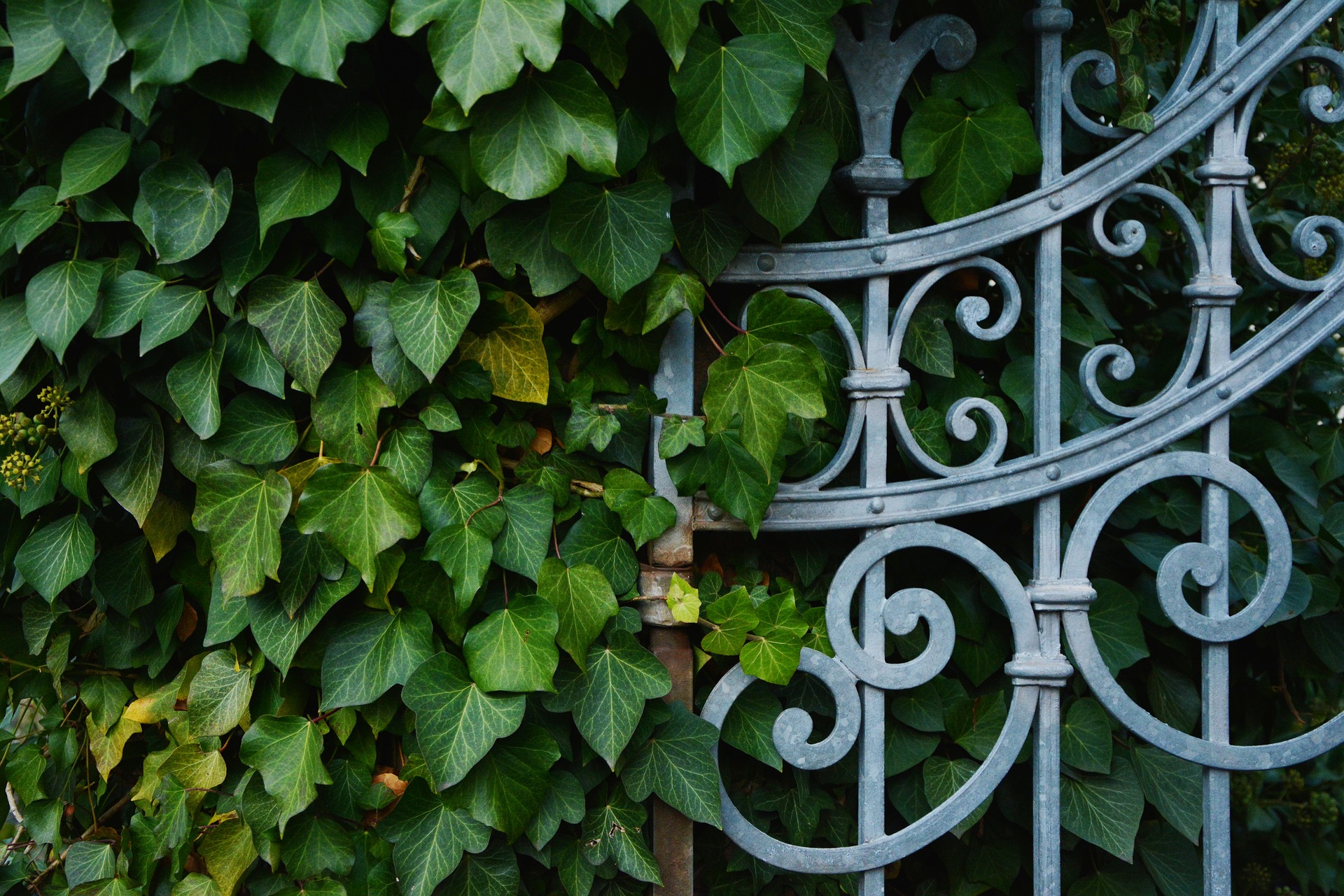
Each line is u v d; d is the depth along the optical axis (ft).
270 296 3.74
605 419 4.11
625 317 4.08
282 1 3.32
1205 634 4.61
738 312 4.55
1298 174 6.43
